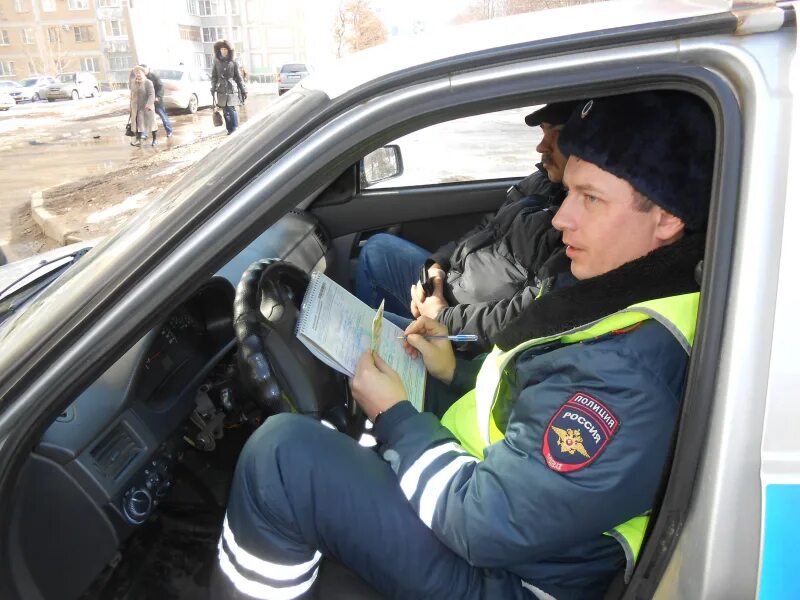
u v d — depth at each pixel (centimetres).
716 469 84
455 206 297
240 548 118
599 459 93
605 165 97
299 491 114
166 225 95
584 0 124
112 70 5634
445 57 90
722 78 82
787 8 83
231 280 195
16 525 116
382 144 94
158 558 160
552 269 172
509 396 119
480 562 103
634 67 85
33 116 2233
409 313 266
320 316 133
